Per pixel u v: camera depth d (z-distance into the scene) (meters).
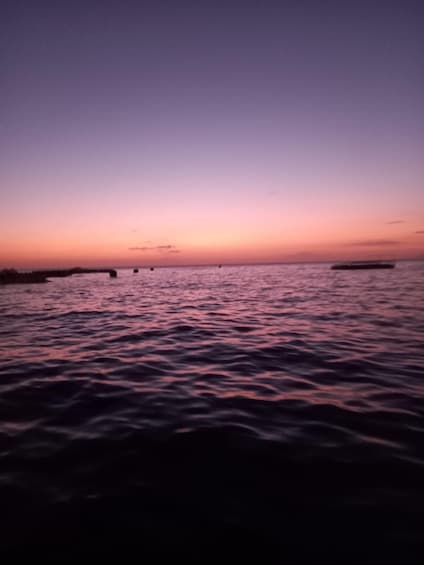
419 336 8.33
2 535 2.27
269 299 17.44
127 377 5.64
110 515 2.44
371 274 43.47
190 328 9.93
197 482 2.83
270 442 3.46
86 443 3.49
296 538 2.21
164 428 3.81
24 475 2.93
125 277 51.78
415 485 2.73
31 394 4.89
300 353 6.96
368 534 2.22
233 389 5.05
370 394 4.74
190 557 2.08
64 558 2.09
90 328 10.12
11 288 29.25
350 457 3.15
